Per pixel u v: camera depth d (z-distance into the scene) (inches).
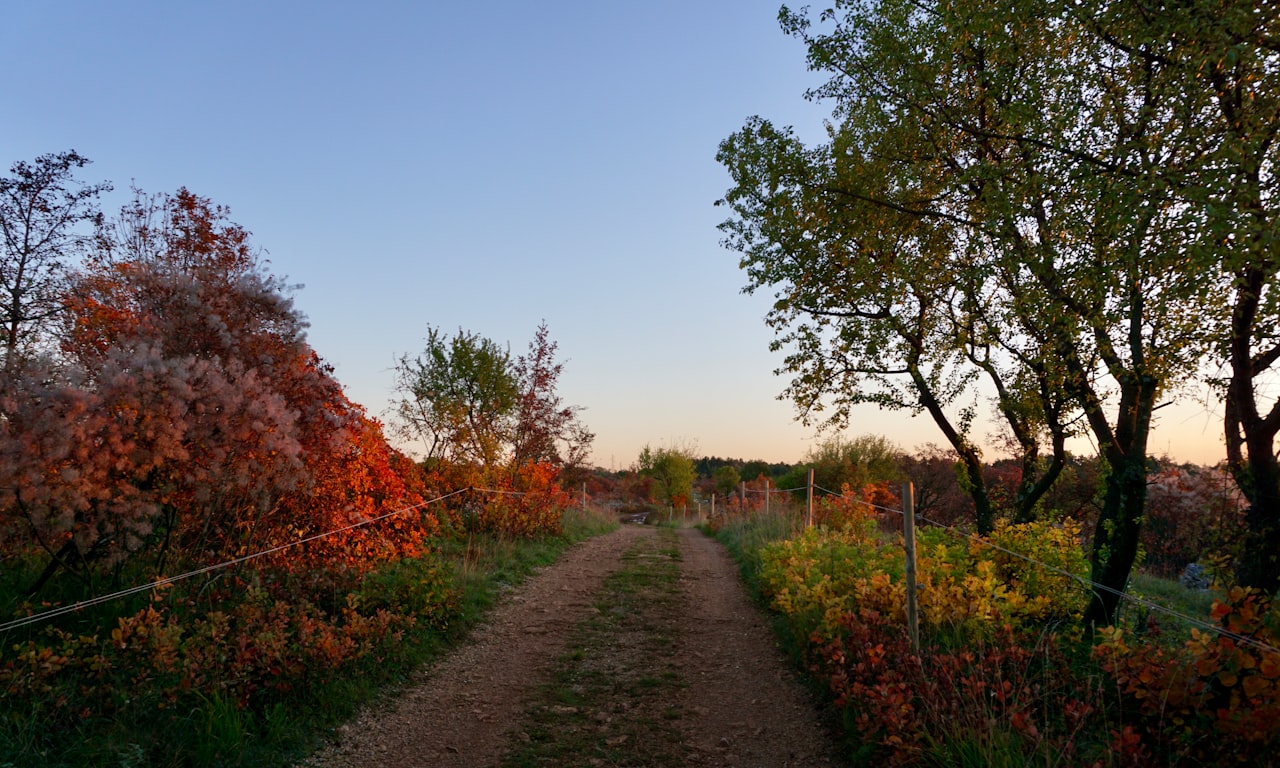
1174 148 220.1
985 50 307.9
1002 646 208.5
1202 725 162.2
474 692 250.2
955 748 165.6
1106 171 236.8
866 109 360.5
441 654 287.3
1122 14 227.1
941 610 247.1
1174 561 572.4
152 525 256.8
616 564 544.1
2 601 223.3
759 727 222.1
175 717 185.0
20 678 171.2
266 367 288.2
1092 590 285.1
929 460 1060.5
